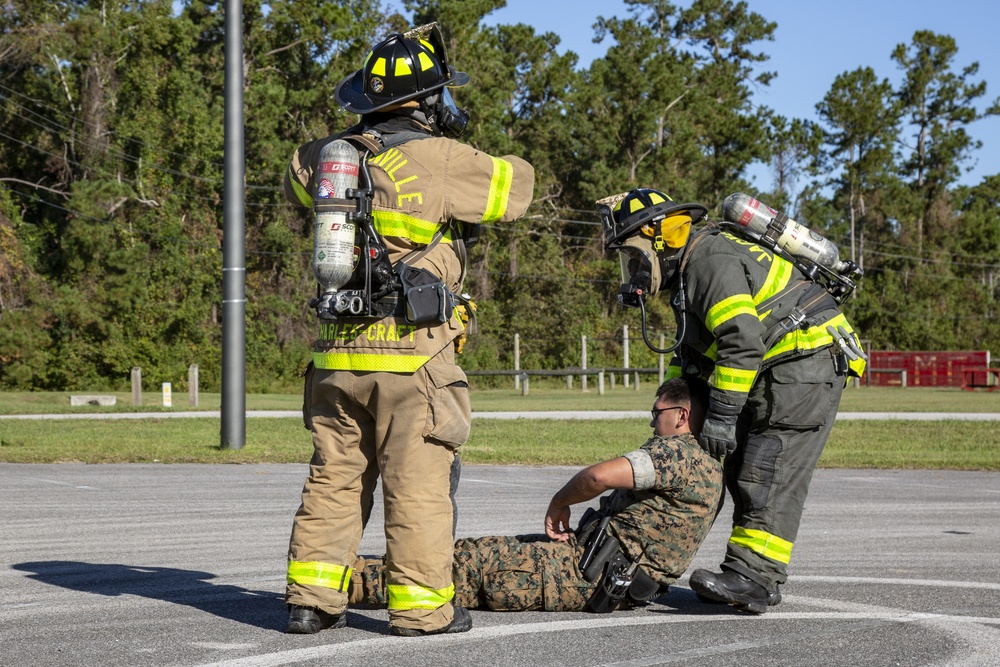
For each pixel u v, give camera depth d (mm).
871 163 89500
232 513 9648
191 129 59781
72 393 44094
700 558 7492
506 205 5070
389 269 4973
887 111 92125
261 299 59938
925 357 59219
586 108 76375
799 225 5727
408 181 5004
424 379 4988
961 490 11992
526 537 5715
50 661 4508
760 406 5680
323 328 5160
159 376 53625
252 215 63156
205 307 58094
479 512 9820
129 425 22812
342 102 5297
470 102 65250
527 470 14195
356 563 5539
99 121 55562
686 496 5410
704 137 81875
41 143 56219
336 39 64438
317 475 5129
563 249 75250
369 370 4977
